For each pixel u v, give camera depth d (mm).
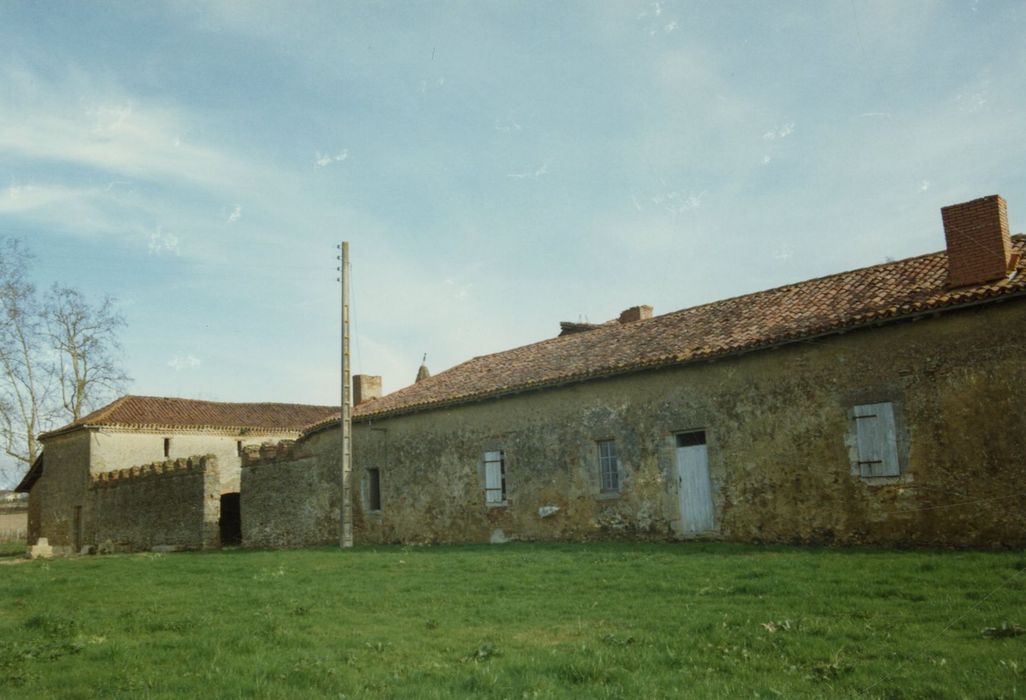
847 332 16906
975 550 14414
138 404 44000
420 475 26516
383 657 8672
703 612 10031
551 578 13797
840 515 16688
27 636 10633
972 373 15164
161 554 27094
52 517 41969
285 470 31453
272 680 7891
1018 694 6199
